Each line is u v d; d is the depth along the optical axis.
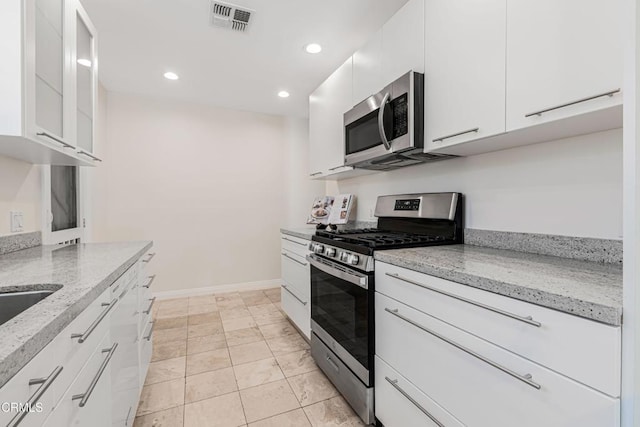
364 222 2.83
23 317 0.65
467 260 1.22
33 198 1.76
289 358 2.20
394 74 1.80
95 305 0.91
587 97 0.93
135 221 3.41
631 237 0.64
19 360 0.52
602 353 0.67
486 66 1.25
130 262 1.34
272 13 1.99
